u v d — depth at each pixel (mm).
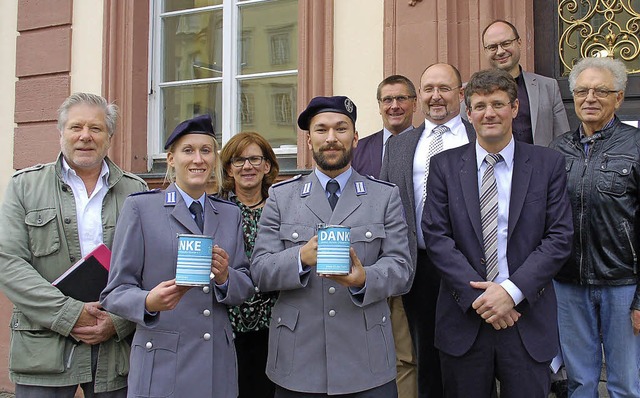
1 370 5539
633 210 3098
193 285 2426
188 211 2760
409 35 4395
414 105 4066
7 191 3041
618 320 3109
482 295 2785
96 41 5520
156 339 2623
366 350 2740
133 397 2584
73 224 2990
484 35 3891
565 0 4352
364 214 2842
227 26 5367
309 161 4727
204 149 2791
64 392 2916
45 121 5629
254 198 3633
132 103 5398
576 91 3223
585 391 3229
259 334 3400
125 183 3160
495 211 2945
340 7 4691
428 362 3615
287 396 2787
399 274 2777
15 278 2863
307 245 2672
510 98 2943
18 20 5777
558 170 2973
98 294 2895
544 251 2834
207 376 2635
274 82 5207
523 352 2852
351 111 2904
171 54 5609
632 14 4207
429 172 3156
